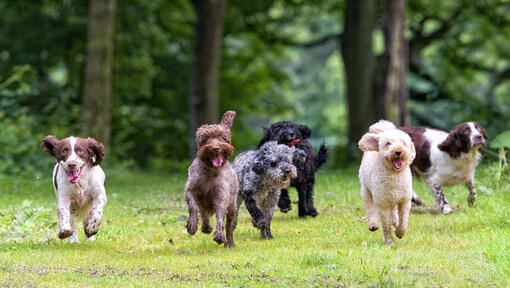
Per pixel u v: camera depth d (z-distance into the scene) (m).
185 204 13.09
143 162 26.22
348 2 22.73
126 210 12.23
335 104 47.44
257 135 29.84
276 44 28.86
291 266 6.95
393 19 20.91
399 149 7.75
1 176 17.39
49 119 20.73
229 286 6.23
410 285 6.07
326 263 7.00
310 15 28.27
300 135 11.22
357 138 22.47
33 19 23.62
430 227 9.60
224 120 8.42
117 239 9.12
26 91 20.28
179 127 26.92
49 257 7.50
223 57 28.56
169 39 26.77
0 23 23.67
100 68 19.81
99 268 7.05
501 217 9.42
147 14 24.23
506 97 31.14
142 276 6.69
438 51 29.00
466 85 30.64
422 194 13.27
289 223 10.55
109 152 20.05
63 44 24.03
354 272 6.59
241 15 27.47
